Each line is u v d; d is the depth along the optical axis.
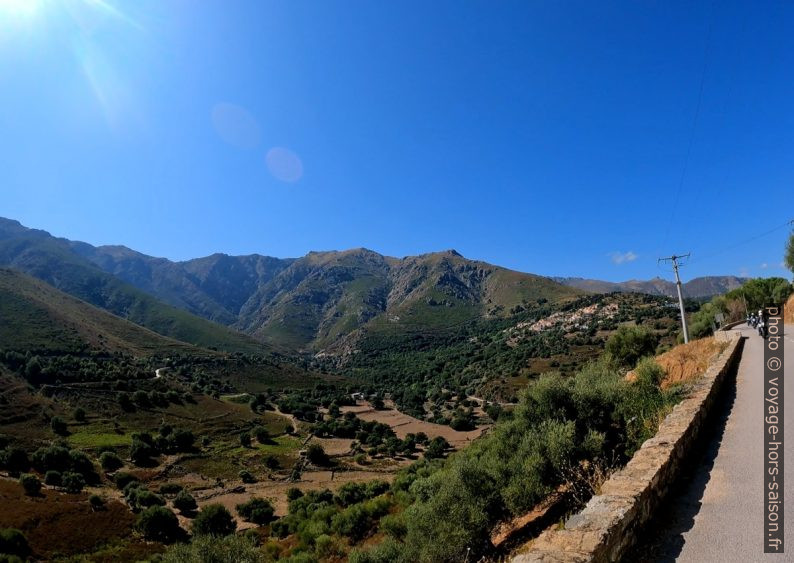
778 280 52.47
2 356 109.19
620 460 10.12
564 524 5.04
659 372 15.27
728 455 7.48
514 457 12.26
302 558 22.38
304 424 114.38
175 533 45.56
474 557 10.85
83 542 41.16
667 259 36.75
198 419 103.75
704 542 4.79
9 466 61.25
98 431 86.31
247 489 68.44
